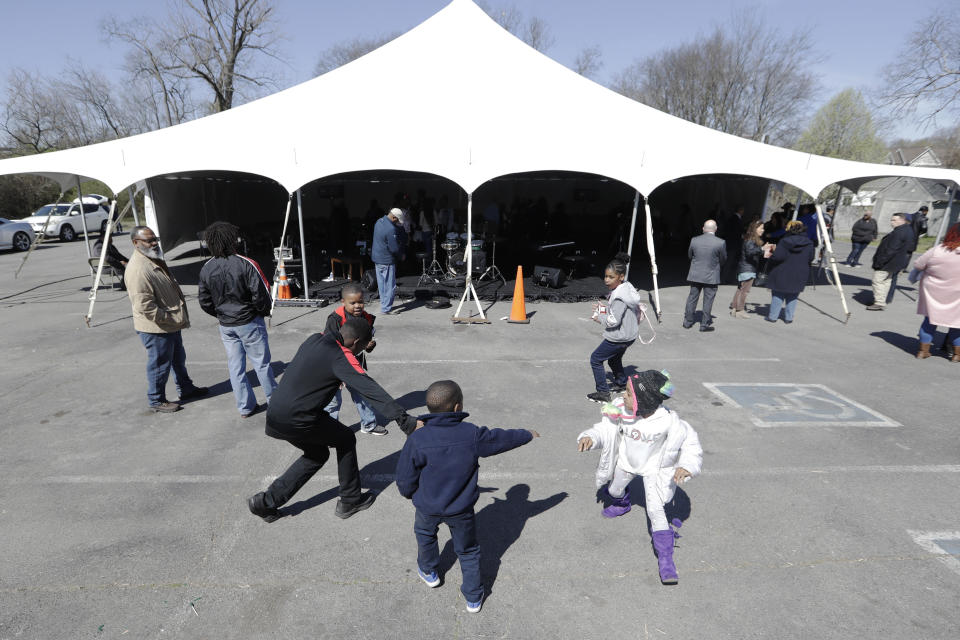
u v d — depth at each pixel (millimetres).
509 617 2924
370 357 7316
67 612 2928
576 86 11781
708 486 4227
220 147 10062
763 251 9547
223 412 5559
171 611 2945
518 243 16812
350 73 11578
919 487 4250
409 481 2773
